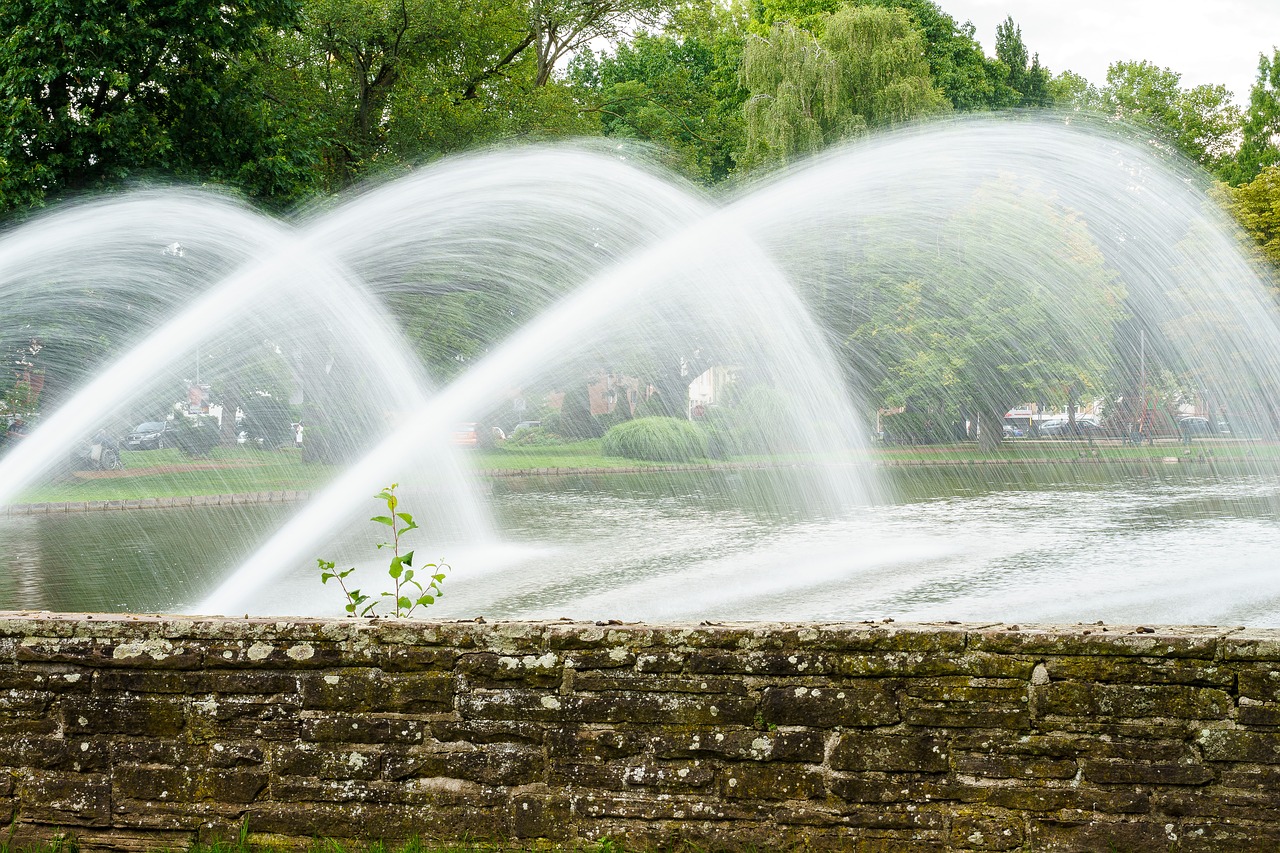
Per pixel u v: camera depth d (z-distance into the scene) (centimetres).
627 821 322
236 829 330
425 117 3191
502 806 325
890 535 1541
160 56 2278
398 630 332
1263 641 303
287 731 332
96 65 2125
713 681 323
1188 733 304
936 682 316
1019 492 2347
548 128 3462
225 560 1338
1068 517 1789
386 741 329
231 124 2442
